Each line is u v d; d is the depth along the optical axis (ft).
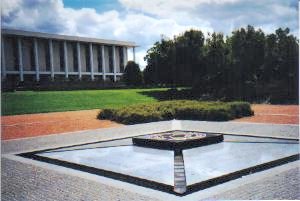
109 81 165.68
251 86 117.70
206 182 26.76
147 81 159.63
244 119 70.13
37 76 176.45
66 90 143.64
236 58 123.34
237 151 38.09
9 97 105.29
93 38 197.26
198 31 136.46
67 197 24.82
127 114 69.87
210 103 79.71
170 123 67.67
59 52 187.62
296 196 23.80
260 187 25.86
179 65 137.59
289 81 111.14
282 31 116.98
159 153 38.37
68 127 63.62
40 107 98.48
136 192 25.54
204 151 38.40
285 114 75.10
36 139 50.06
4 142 47.52
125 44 212.43
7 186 27.50
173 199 23.77
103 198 24.39
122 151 40.09
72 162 34.37
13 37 167.63
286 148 39.47
